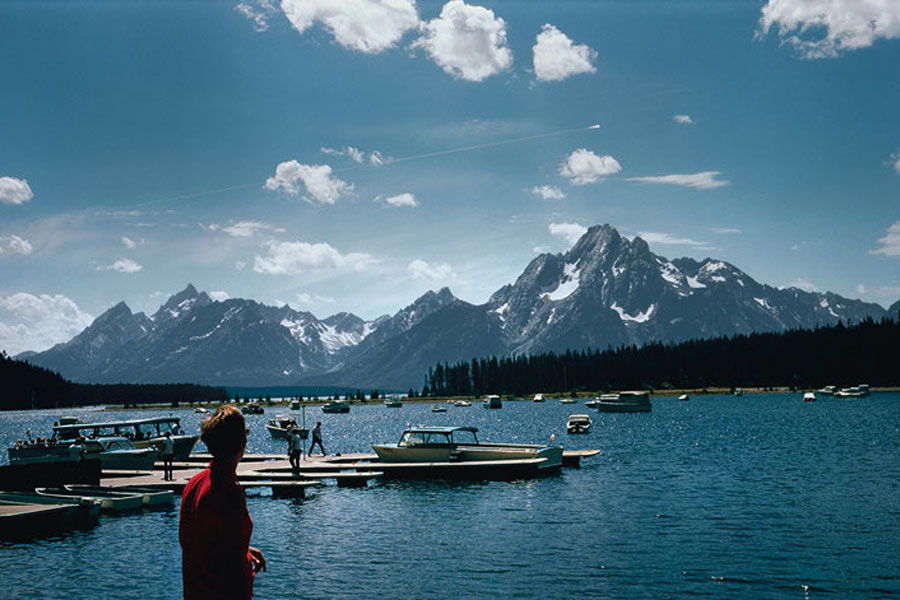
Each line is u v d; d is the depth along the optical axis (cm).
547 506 3916
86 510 3397
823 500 4003
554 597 2217
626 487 4628
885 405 18875
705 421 14112
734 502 3981
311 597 2230
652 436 10256
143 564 2641
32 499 3553
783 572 2486
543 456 5231
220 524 600
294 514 3716
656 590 2291
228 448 617
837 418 13338
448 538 3103
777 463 6028
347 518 3594
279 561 2698
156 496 3919
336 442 11594
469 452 5247
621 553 2792
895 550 2780
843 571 2491
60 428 5266
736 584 2347
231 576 602
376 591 2289
